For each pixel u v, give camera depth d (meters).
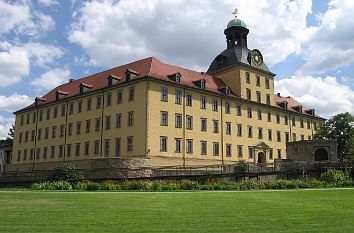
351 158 68.12
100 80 67.69
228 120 66.62
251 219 14.85
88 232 12.05
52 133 71.44
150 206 18.36
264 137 73.50
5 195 23.64
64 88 76.88
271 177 48.31
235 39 76.12
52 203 19.23
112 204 19.02
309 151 62.59
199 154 60.47
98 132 61.62
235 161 66.25
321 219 15.06
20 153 79.12
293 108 84.94
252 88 72.69
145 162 50.78
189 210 17.09
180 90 59.62
